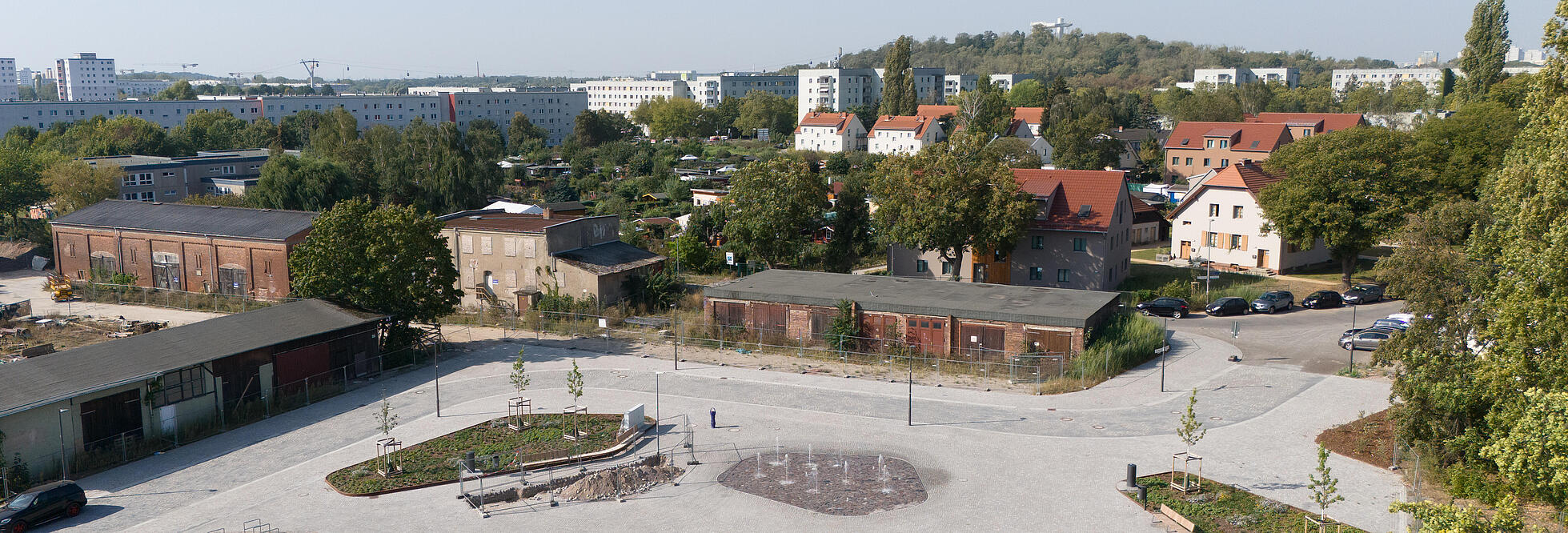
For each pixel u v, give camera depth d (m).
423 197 114.62
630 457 37.41
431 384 48.53
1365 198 67.06
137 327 60.19
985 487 34.03
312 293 53.03
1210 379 47.22
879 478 35.00
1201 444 37.97
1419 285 35.16
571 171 168.75
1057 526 30.70
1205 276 75.50
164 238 72.56
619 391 46.56
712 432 40.34
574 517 31.92
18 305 64.88
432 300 54.03
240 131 178.12
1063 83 187.75
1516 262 31.66
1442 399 32.91
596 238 71.19
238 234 69.25
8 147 107.44
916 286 58.78
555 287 65.56
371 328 50.81
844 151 190.12
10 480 34.78
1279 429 39.53
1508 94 84.25
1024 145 119.81
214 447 39.81
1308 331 57.78
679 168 170.00
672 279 71.06
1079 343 48.78
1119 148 134.88
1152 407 43.03
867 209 77.50
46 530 31.11
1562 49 38.47
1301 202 68.12
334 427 42.03
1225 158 130.88
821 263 79.75
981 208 66.06
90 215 78.12
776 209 73.75
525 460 37.03
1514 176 35.03
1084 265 69.38
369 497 33.88
